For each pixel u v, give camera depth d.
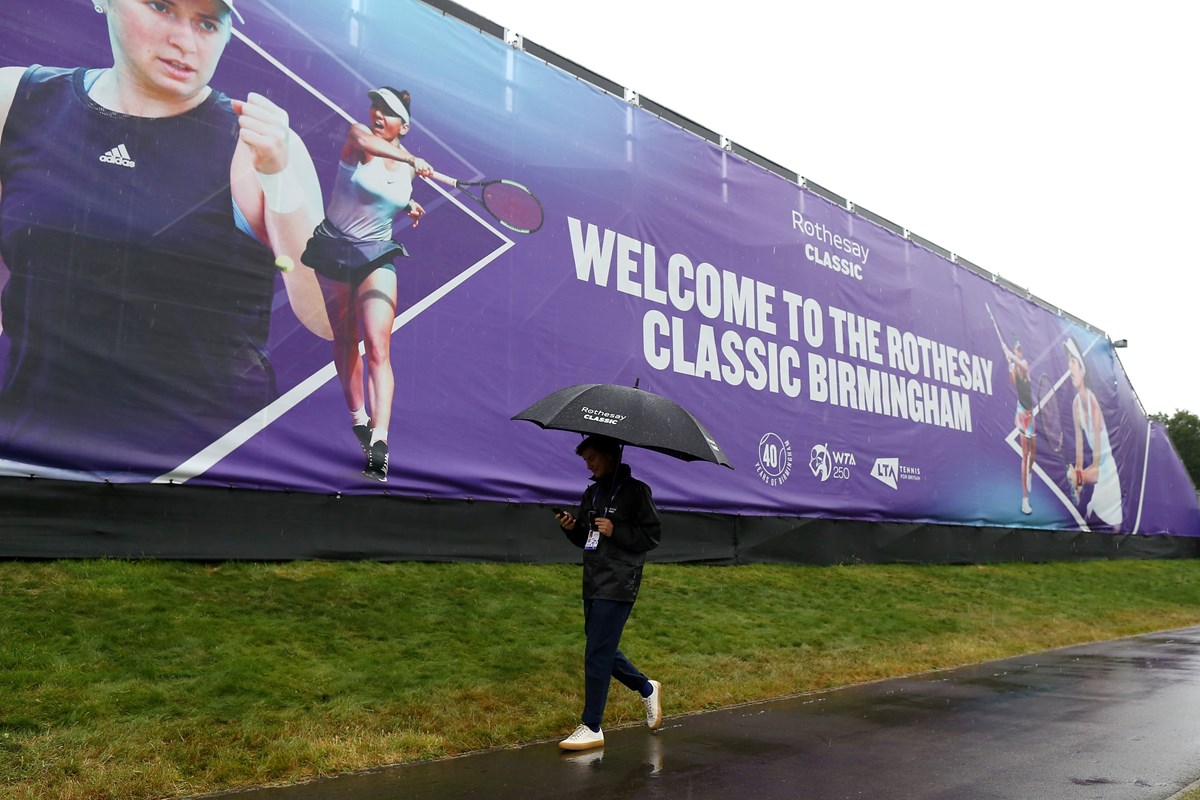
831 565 16.05
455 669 7.15
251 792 4.61
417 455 10.67
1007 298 23.50
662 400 5.74
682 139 15.14
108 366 8.59
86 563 8.01
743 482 14.87
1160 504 28.53
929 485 19.09
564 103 13.30
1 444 7.92
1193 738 6.26
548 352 12.33
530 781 4.89
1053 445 23.84
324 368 10.06
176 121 9.41
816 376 16.83
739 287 15.60
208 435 9.10
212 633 6.98
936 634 11.62
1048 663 10.17
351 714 5.86
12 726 4.93
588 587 5.71
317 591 8.55
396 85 11.31
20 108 8.45
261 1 10.26
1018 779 5.13
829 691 8.03
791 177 17.53
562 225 12.89
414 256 11.09
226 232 9.56
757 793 4.77
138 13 9.31
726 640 9.45
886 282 19.20
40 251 8.36
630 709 6.72
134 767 4.68
